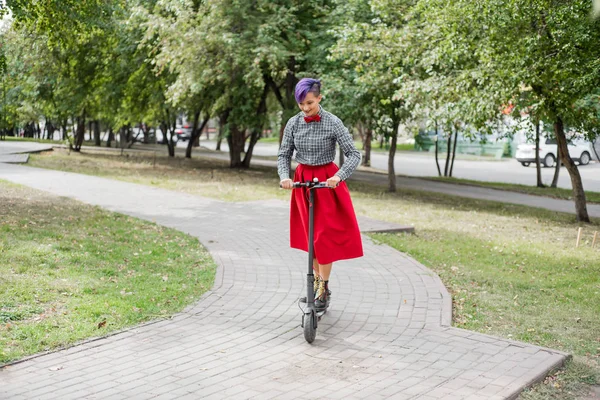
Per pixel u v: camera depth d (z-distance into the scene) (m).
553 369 4.75
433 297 6.60
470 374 4.54
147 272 7.38
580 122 14.14
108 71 25.36
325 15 19.80
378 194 19.38
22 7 12.70
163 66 20.47
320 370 4.59
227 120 23.62
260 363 4.71
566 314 6.53
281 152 5.52
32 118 37.47
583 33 11.45
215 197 15.89
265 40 18.77
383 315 5.96
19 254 7.66
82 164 24.09
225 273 7.50
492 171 32.75
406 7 16.66
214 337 5.26
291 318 5.84
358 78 16.70
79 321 5.46
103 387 4.20
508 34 12.23
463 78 13.31
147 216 11.73
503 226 13.55
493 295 7.17
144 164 26.67
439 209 16.19
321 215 5.34
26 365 4.52
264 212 12.67
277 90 23.14
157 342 5.09
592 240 12.05
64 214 11.15
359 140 58.50
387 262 8.27
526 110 14.51
